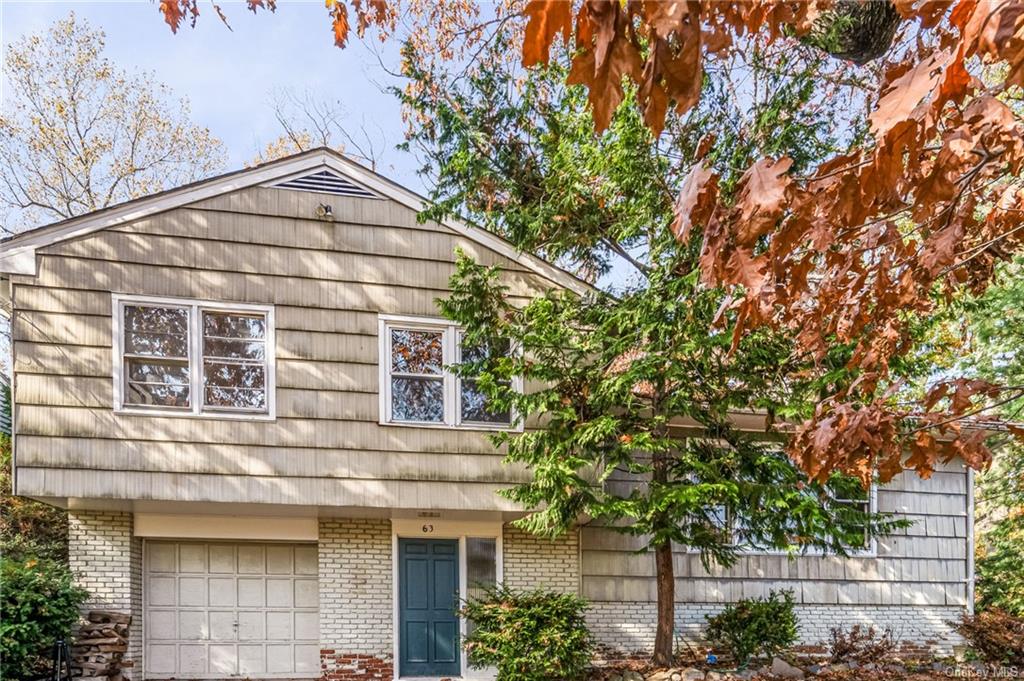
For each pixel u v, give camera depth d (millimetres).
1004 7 2648
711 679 12547
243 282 12344
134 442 11539
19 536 14375
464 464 12852
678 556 15023
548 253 15688
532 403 12250
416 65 17031
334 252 12805
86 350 11539
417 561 13711
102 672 11875
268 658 13297
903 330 5355
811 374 11609
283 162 12688
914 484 16594
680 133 13094
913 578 16312
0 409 15461
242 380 12195
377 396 12648
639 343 12125
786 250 4008
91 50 23609
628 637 14516
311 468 12188
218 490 11766
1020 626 15766
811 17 3643
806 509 11641
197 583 13227
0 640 10570
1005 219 5070
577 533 14539
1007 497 20500
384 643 13234
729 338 11086
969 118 3350
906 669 14391
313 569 13695
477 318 12477
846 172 3734
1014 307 18062
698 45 2461
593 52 2598
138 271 11914
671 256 12352
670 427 14555
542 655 11836
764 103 13031
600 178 13414
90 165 24141
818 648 15398
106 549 12477
